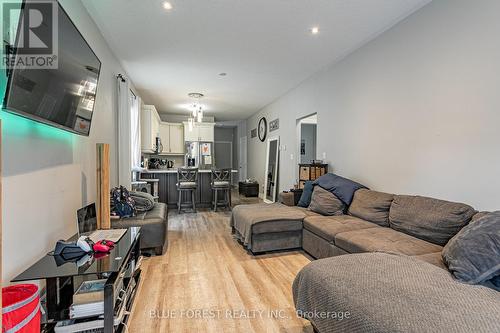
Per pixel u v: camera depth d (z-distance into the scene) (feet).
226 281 7.66
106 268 4.80
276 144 20.38
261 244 9.71
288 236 10.09
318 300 4.61
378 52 10.21
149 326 5.64
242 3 8.05
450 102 7.59
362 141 11.15
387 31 9.76
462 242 4.96
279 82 16.07
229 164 34.17
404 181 9.14
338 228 8.39
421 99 8.48
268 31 9.82
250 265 8.83
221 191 20.03
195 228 13.64
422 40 8.39
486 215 5.46
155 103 21.70
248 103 21.70
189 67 13.50
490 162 6.64
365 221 9.14
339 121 12.67
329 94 13.47
